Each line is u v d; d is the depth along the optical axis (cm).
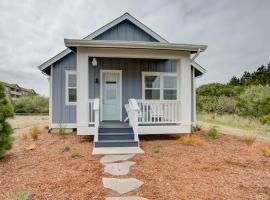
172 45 773
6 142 550
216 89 2850
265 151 628
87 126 760
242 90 2406
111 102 1005
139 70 1021
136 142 695
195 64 1082
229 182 403
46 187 374
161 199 332
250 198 338
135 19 1030
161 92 1036
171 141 802
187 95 829
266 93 1700
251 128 1229
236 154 610
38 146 707
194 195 346
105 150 637
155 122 810
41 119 1897
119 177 425
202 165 502
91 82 990
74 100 1023
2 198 332
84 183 393
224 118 1672
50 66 1015
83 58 759
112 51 775
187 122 830
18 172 454
